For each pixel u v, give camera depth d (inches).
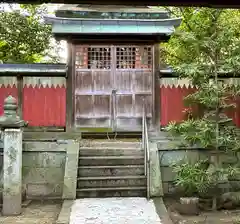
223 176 305.9
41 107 394.0
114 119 422.6
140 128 422.0
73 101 414.9
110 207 289.1
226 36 295.6
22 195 332.8
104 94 422.9
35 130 391.2
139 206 292.4
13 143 296.7
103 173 340.2
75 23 406.0
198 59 318.7
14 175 295.1
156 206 293.0
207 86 297.4
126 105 423.8
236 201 308.0
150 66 423.2
